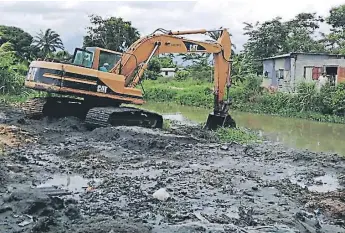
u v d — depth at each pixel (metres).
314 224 7.49
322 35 47.62
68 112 17.58
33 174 9.92
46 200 7.68
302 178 10.62
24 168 10.39
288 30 46.19
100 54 17.38
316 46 45.03
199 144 14.08
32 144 13.18
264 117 26.39
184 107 32.44
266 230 6.94
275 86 35.72
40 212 7.35
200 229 6.83
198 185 9.48
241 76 37.41
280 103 29.25
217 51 18.22
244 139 15.96
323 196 9.05
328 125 23.09
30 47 55.12
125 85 17.39
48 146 13.01
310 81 29.92
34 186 8.99
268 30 45.31
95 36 56.03
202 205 8.24
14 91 28.69
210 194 8.91
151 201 8.33
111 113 15.52
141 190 8.97
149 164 11.23
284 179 10.34
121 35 56.28
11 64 32.34
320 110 27.38
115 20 56.16
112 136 14.12
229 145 14.23
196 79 51.16
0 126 15.17
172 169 10.84
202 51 18.02
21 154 11.78
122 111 15.77
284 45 45.09
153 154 12.47
